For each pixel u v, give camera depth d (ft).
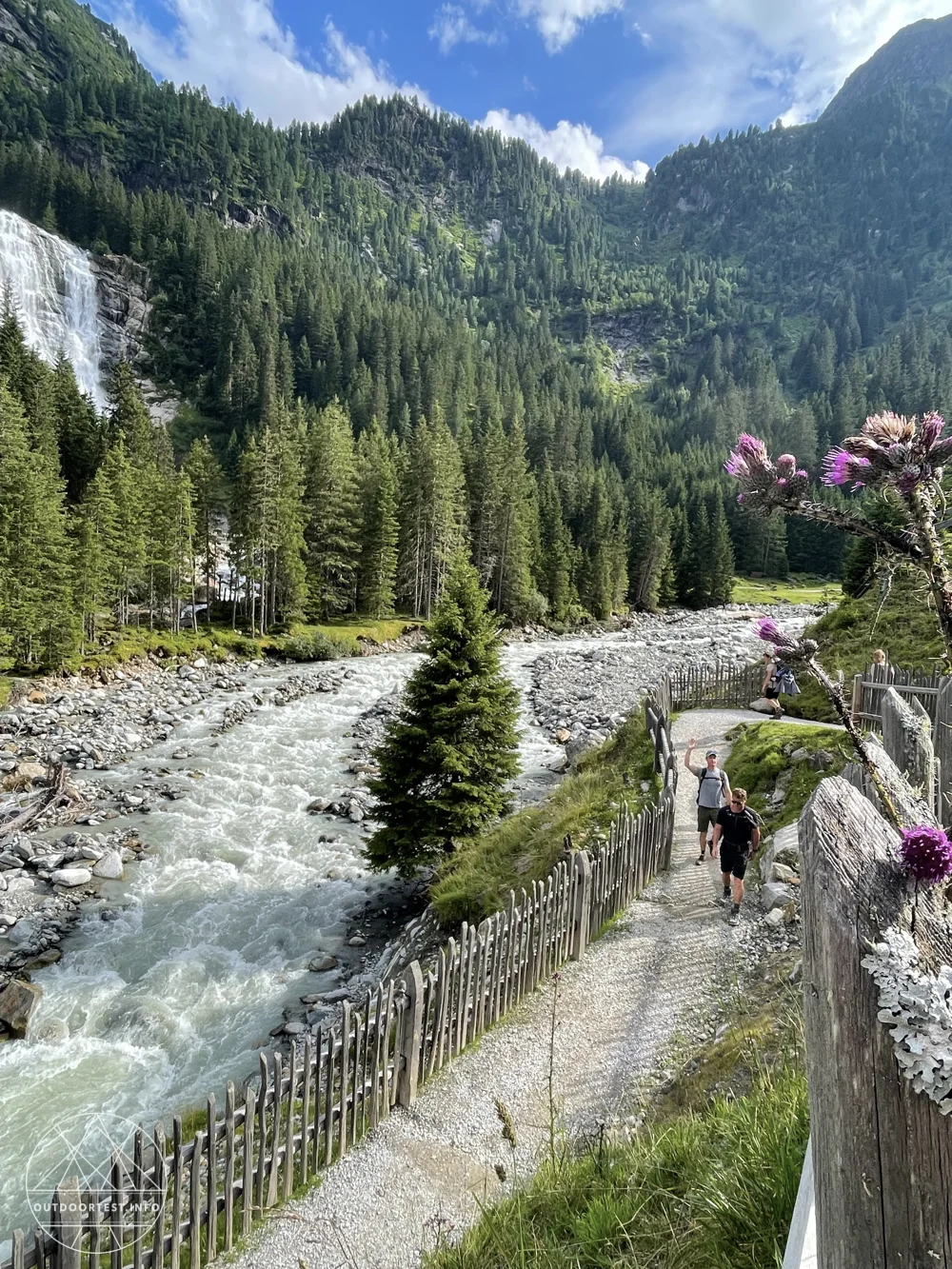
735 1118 13.26
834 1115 3.79
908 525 3.78
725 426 494.59
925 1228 3.39
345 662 144.77
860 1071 3.58
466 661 45.85
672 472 390.21
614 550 258.57
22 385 194.59
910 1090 3.38
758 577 340.80
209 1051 31.04
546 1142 18.11
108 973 37.01
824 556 343.67
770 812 37.01
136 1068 30.04
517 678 117.80
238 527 164.86
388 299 564.71
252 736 83.20
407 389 387.55
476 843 44.21
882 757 4.44
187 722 89.86
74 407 211.61
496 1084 20.66
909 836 3.50
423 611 200.23
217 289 448.24
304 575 163.22
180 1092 28.55
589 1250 11.68
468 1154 18.16
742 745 46.26
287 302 447.83
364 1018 19.65
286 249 536.83
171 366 419.13
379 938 40.42
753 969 24.40
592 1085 19.99
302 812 59.62
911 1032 3.30
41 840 52.13
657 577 274.57
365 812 59.06
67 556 114.01
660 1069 20.07
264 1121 16.75
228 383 395.34
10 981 35.63
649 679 116.88
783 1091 13.66
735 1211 10.41
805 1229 6.85
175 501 149.28
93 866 48.11
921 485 3.62
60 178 475.31
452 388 399.44
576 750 68.28
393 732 46.26
